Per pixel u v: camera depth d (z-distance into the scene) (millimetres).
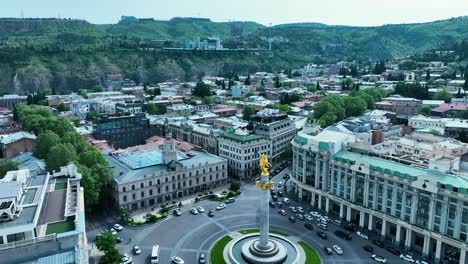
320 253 138250
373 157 163625
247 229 156375
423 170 143625
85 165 177375
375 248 143125
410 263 132875
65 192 116250
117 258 122375
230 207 178750
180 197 192125
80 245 88812
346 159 162750
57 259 81562
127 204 173875
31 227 86062
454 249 133750
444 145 197625
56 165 180750
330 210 175625
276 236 146375
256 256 129125
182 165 191375
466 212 126562
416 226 138750
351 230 156750
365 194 156875
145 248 141375
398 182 143875
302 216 168375
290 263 128875
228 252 136875
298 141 188000
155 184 181875
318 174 177750
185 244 144375
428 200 135625
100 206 179125
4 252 80812
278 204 181750
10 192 94438
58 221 96125
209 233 153125
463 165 161500
